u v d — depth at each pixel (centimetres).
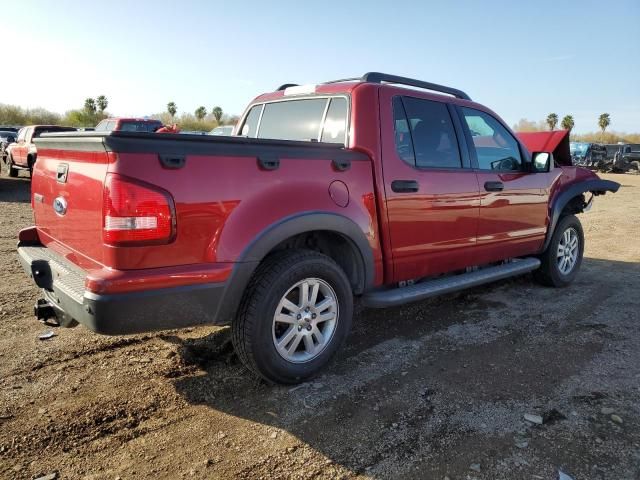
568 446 274
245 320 309
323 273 333
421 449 272
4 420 290
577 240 595
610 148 3189
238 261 293
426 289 407
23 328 423
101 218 265
